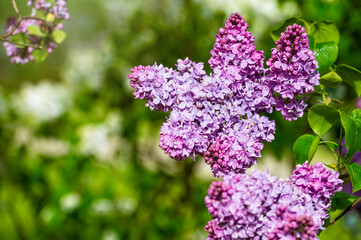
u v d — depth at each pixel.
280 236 0.67
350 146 0.78
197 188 1.62
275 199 0.69
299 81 0.73
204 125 0.73
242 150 0.73
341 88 1.18
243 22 0.74
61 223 1.63
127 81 1.66
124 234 1.61
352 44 1.21
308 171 0.72
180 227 1.58
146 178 1.66
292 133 1.29
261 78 0.74
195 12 1.50
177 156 0.73
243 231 0.68
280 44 0.73
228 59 0.74
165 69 0.74
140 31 1.65
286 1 1.24
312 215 0.70
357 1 1.19
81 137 1.65
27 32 0.91
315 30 0.85
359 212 1.25
